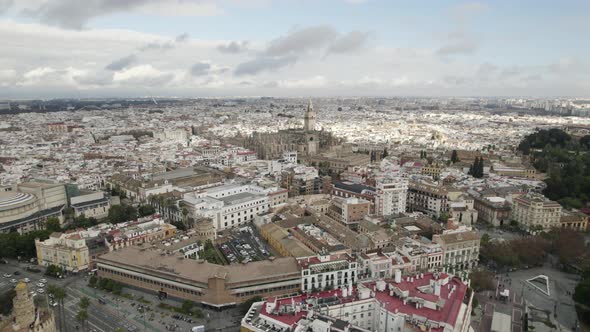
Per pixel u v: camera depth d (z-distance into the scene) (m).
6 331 193.12
